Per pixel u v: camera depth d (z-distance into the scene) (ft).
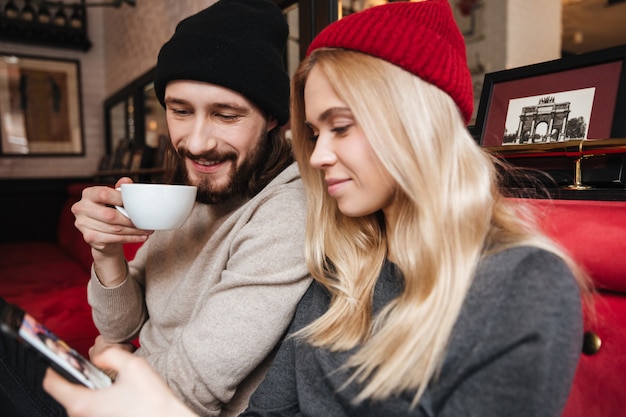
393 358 1.83
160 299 3.27
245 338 2.38
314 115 1.99
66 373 1.57
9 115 13.35
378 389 1.84
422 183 1.87
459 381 1.70
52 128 14.02
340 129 1.96
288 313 2.50
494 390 1.57
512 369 1.55
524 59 7.89
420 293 1.90
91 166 14.74
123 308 3.19
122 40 12.66
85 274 8.38
